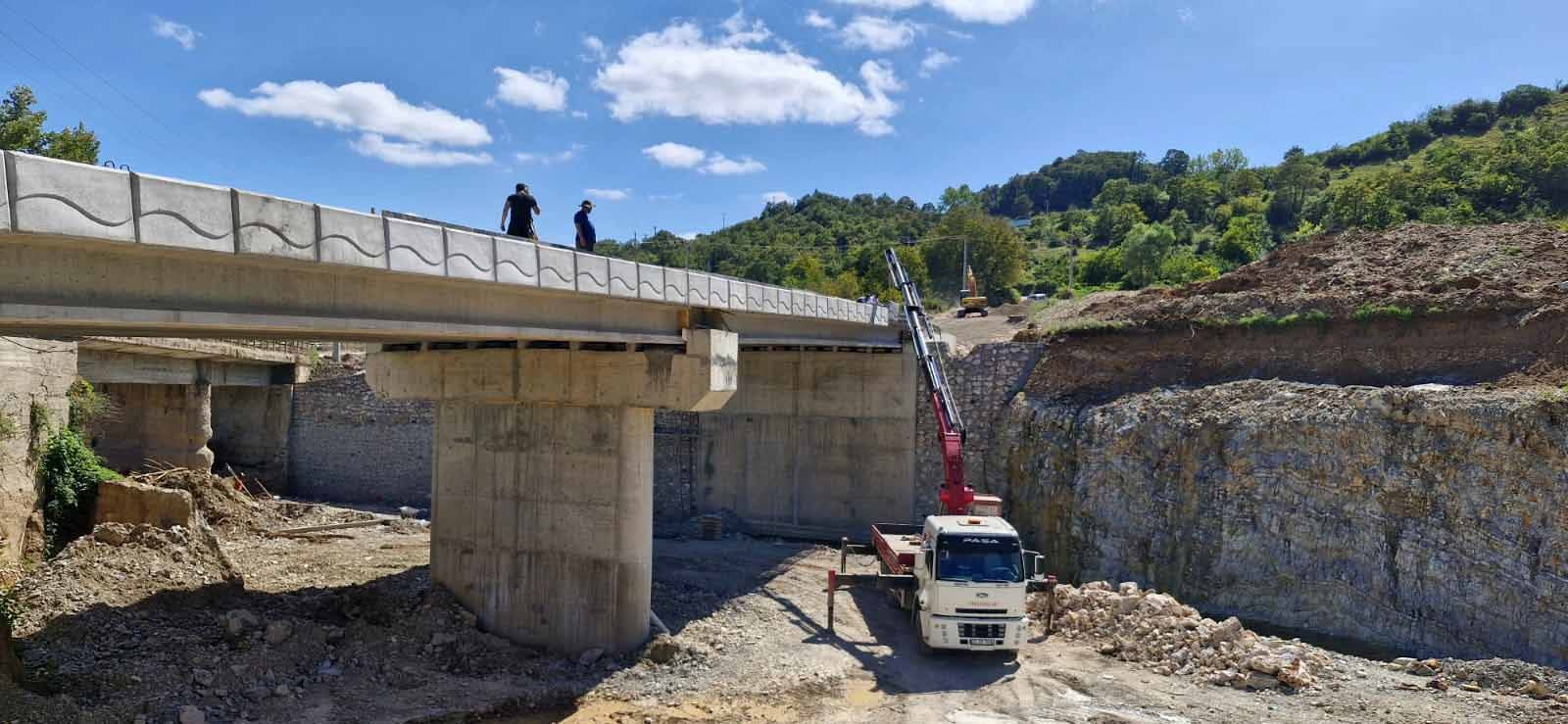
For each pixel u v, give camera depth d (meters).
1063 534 33.91
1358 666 20.08
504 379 21.67
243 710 15.70
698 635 21.98
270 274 12.33
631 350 20.73
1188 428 31.20
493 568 21.75
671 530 39.12
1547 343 28.55
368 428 45.62
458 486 22.38
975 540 20.66
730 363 22.06
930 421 38.31
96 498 24.72
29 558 22.08
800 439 39.88
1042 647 22.00
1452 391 26.56
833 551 34.72
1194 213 119.69
